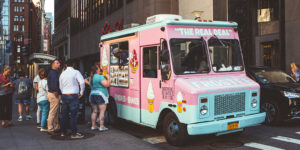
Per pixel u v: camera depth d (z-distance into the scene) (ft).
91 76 25.07
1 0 306.35
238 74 22.17
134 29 24.06
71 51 162.50
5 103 27.14
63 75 22.25
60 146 20.07
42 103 25.08
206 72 20.54
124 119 27.78
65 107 22.90
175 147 19.94
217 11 57.47
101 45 30.42
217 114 18.85
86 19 128.67
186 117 18.37
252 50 56.54
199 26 21.04
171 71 19.45
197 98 17.98
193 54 20.33
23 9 340.59
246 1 57.11
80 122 29.37
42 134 24.03
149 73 22.04
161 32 20.35
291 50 45.62
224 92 19.11
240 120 19.27
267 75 29.40
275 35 51.42
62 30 188.34
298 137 22.43
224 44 21.79
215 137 22.59
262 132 24.30
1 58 276.41
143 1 73.00
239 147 19.69
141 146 19.94
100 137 22.75
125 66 25.49
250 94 20.54
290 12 45.68
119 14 89.35
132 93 24.35
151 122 21.93
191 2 63.98
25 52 81.05
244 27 57.72
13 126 27.81
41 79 25.49
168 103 19.95
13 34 336.29
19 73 31.63
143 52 22.77
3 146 20.08
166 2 67.31
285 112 25.86
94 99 25.09
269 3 53.31
